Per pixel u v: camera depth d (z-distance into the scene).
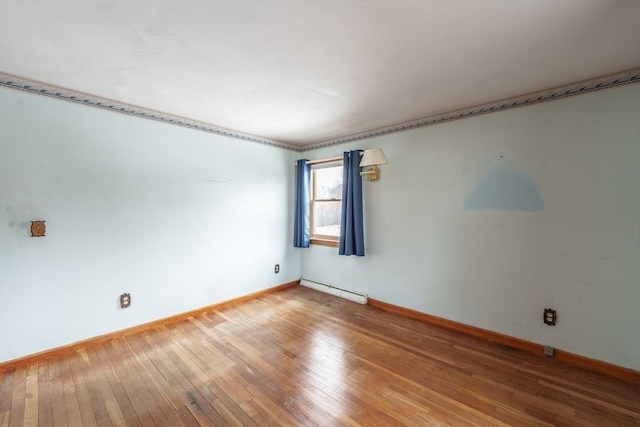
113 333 2.69
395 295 3.39
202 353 2.45
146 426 1.66
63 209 2.41
